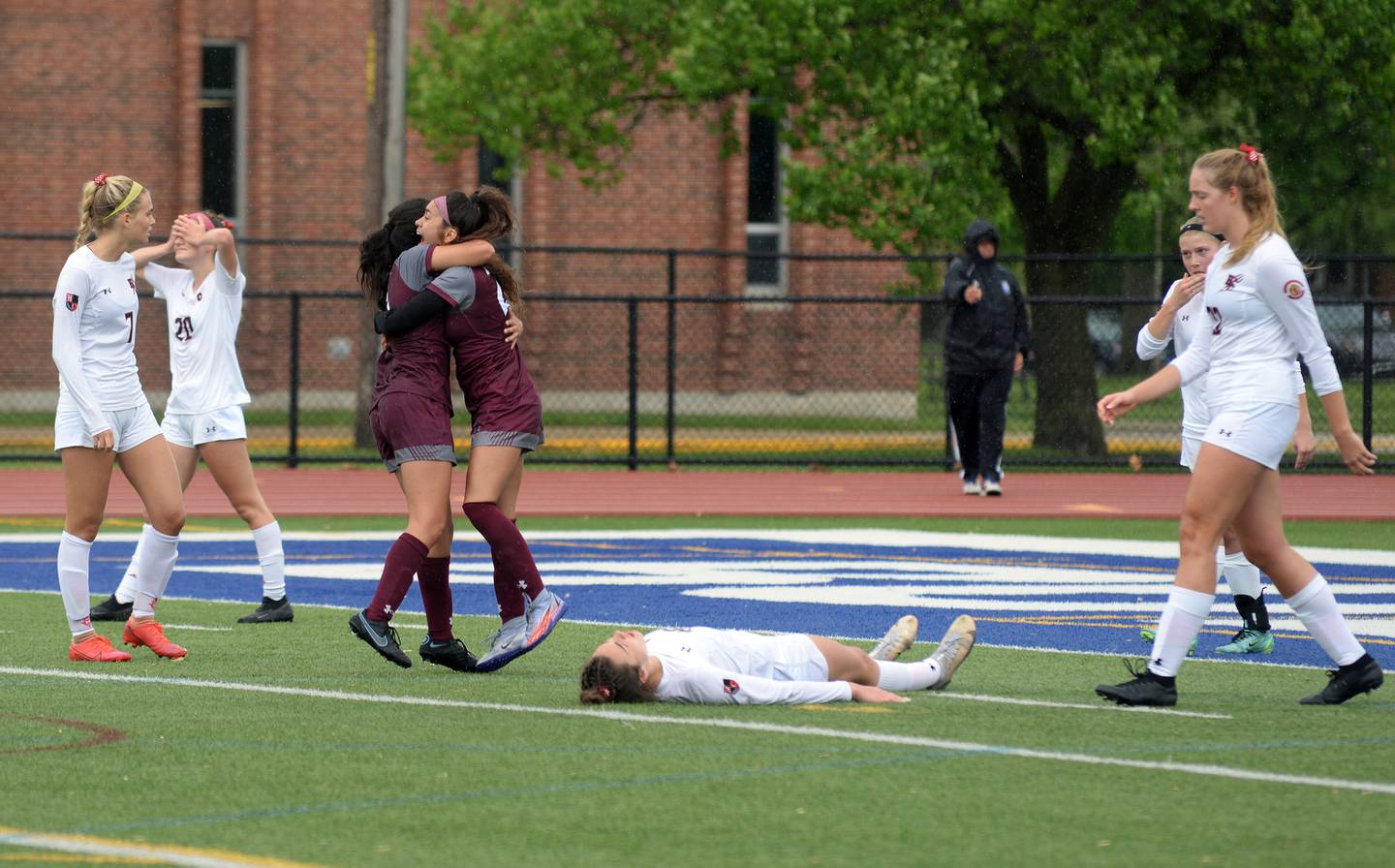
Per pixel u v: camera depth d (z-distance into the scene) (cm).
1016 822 1285
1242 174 1788
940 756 1523
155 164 7650
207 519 4097
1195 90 5944
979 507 4506
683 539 3766
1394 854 1198
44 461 5541
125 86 7625
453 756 1519
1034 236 6119
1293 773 1459
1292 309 1764
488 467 1978
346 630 2403
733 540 3750
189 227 2461
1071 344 5850
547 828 1260
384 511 4291
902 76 5506
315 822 1278
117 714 1728
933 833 1250
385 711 1745
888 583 2984
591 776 1438
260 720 1694
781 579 3033
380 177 5900
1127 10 5488
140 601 2139
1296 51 5697
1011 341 4669
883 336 7794
